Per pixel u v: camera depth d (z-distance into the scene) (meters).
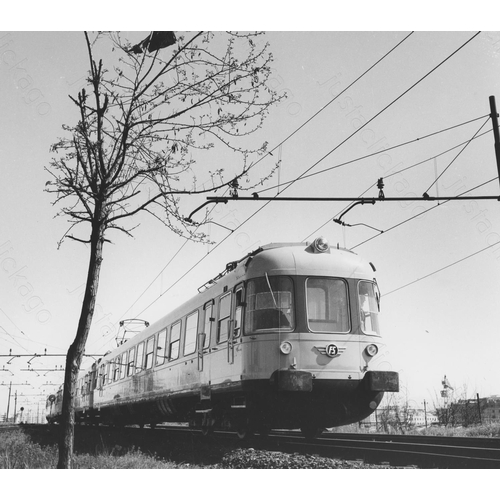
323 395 11.05
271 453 9.48
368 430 21.22
